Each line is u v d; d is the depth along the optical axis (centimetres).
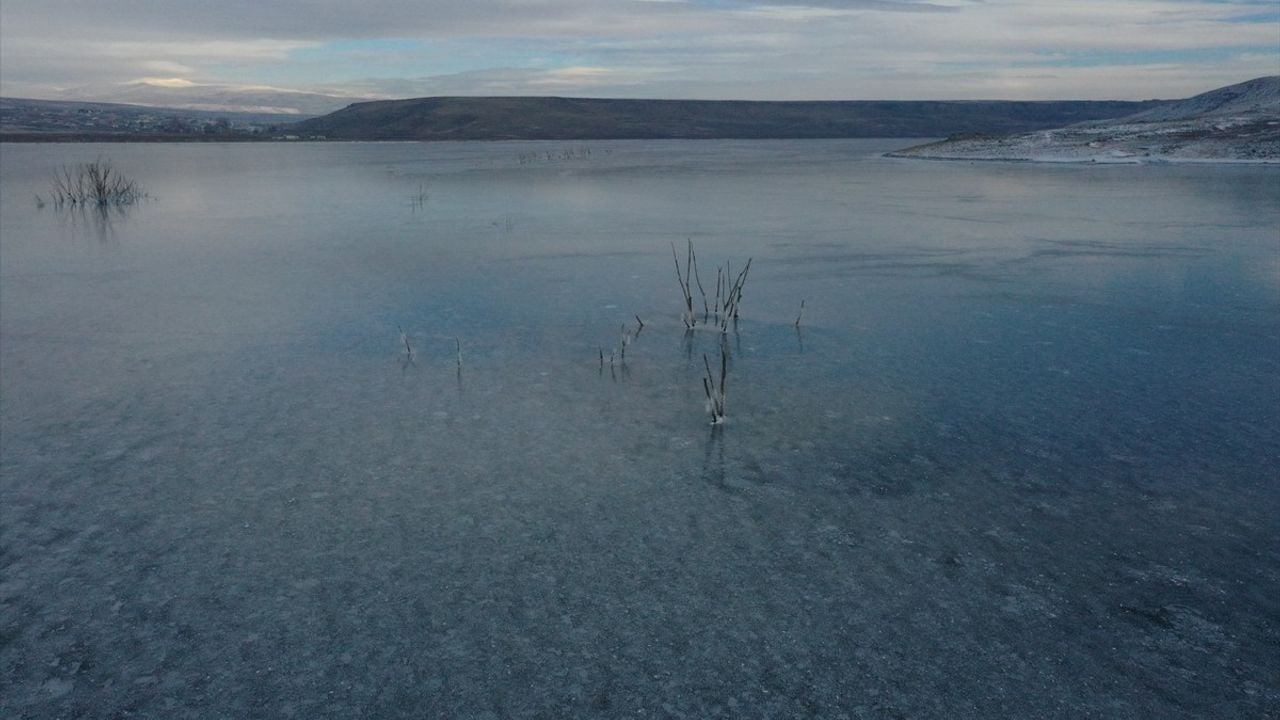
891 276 888
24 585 335
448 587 331
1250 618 311
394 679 283
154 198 1791
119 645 301
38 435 477
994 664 288
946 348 631
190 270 948
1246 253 998
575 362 604
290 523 380
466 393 542
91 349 641
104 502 400
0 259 1029
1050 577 337
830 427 483
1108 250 1030
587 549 357
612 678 282
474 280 883
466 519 382
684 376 573
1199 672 284
